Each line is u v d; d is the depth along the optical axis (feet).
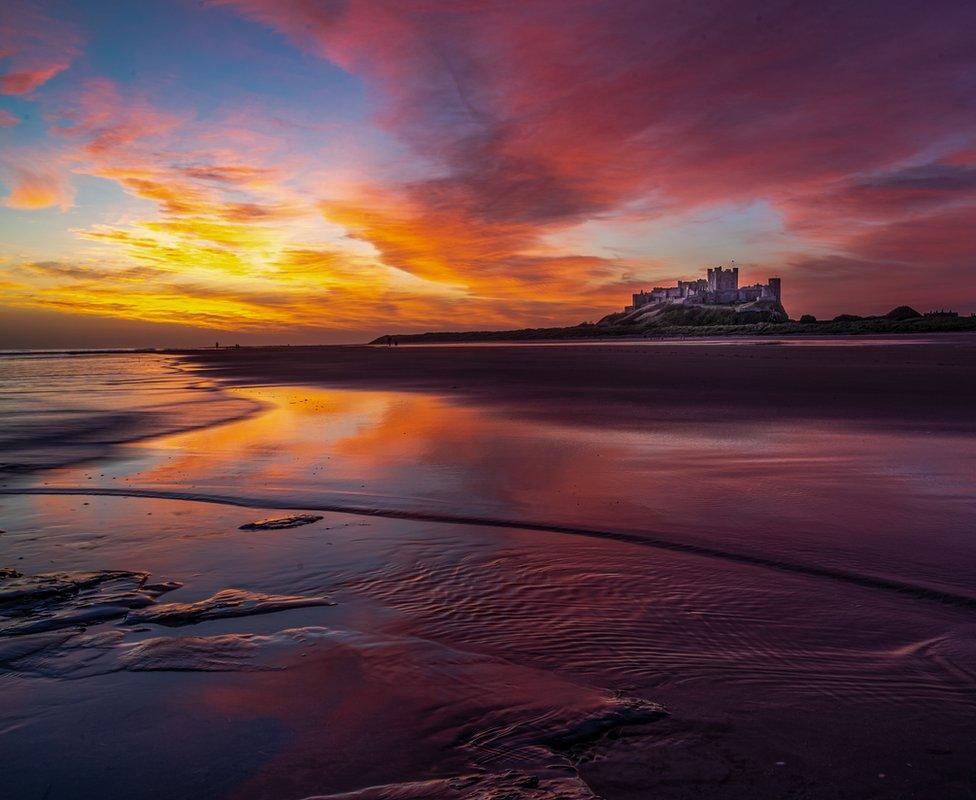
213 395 82.28
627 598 17.19
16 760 10.29
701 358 148.15
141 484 31.27
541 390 78.79
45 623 15.60
